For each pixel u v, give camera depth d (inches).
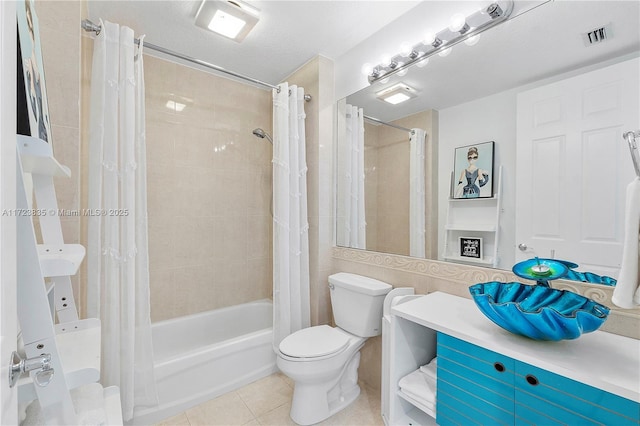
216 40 79.7
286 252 83.0
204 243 96.7
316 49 84.8
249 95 105.3
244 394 74.7
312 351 63.4
